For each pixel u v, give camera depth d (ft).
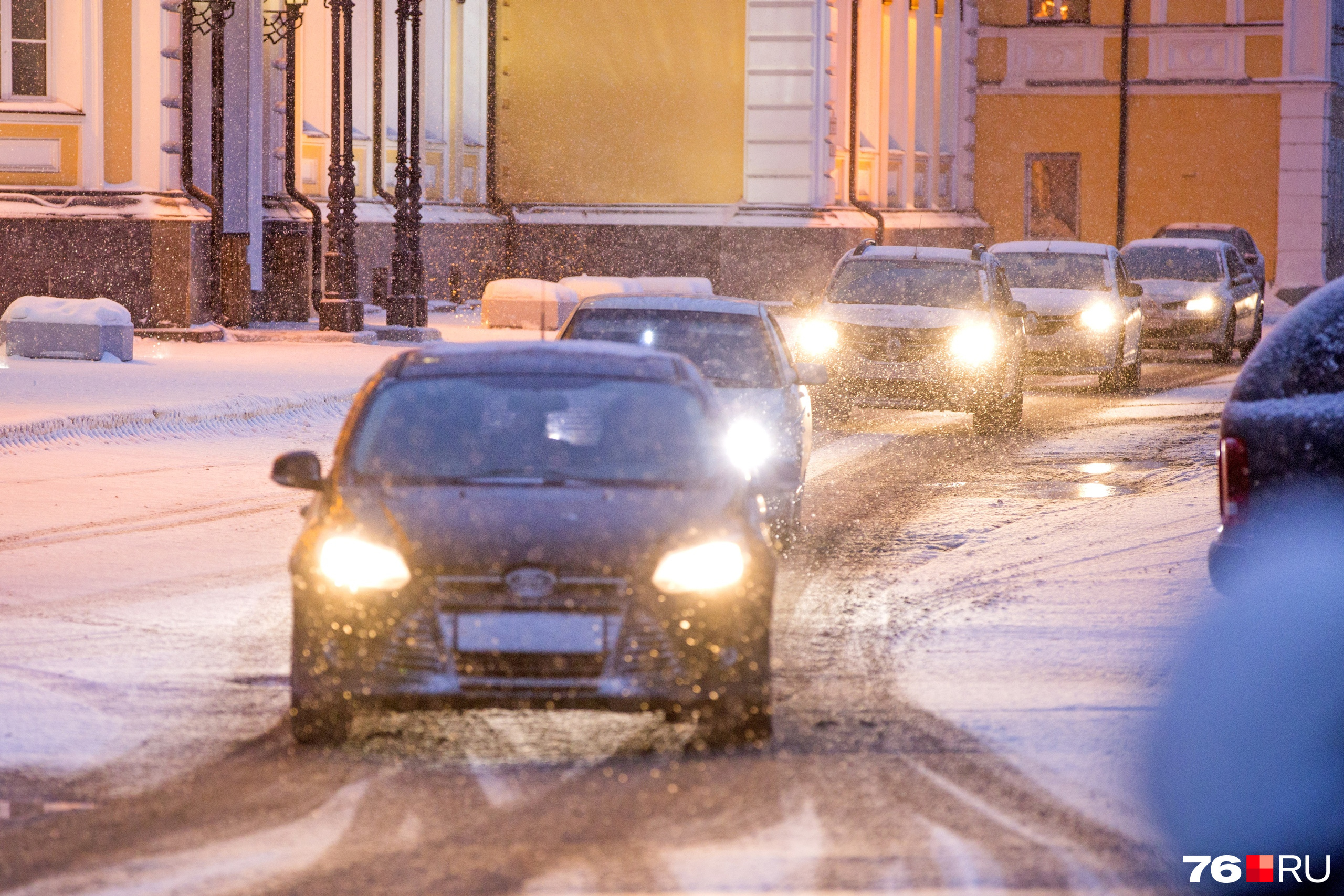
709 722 72.18
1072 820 63.41
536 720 77.10
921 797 66.08
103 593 104.53
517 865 57.98
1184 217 488.44
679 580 69.72
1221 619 99.45
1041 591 108.58
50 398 181.98
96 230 271.90
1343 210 515.09
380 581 69.31
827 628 97.66
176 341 271.69
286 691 81.92
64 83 273.13
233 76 300.61
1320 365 80.07
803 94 396.37
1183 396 247.91
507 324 325.21
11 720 76.33
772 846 60.23
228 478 148.77
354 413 80.23
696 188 405.18
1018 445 188.85
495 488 74.13
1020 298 250.37
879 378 197.36
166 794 65.72
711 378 124.88
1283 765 70.28
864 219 415.44
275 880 56.54
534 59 411.95
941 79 483.92
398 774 68.64
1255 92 480.23
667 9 402.93
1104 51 490.90
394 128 379.35
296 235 315.58
